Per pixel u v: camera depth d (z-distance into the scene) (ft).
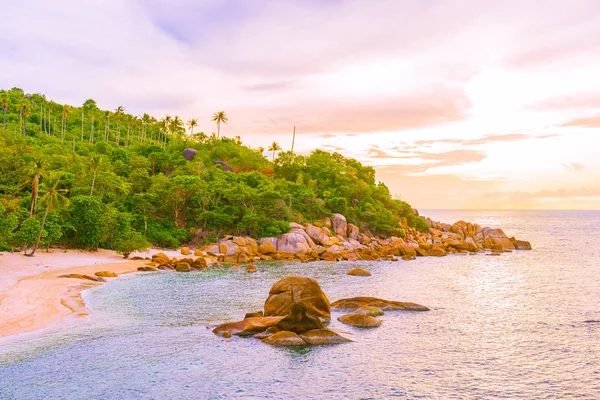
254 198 305.53
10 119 473.67
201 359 76.07
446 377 70.08
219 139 539.70
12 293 119.34
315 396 62.28
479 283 169.58
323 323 99.14
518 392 64.75
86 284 147.84
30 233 194.08
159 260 212.43
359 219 386.11
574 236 540.93
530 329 99.25
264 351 80.43
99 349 80.18
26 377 66.59
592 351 83.71
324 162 484.33
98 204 232.73
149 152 434.71
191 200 312.50
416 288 156.46
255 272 196.24
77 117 569.23
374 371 71.97
